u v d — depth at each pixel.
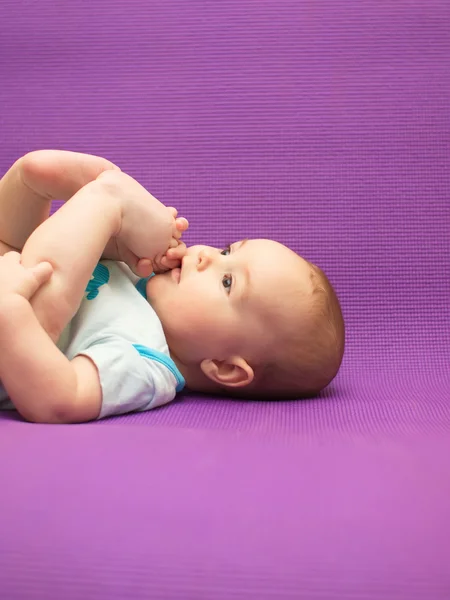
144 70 2.22
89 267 1.32
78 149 2.18
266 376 1.52
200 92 2.20
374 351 2.02
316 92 2.19
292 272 1.50
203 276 1.50
